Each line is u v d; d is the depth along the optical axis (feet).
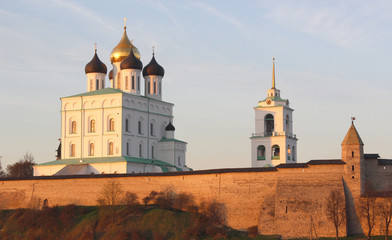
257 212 424.05
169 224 422.82
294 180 418.31
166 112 602.85
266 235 412.36
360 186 409.90
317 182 414.41
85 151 555.28
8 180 493.36
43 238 439.22
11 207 488.85
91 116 557.74
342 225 400.06
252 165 588.09
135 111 561.02
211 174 439.63
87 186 470.80
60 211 461.37
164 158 582.35
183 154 591.78
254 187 427.33
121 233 417.69
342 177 412.16
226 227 426.92
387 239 385.29
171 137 594.65
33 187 485.56
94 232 430.61
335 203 401.08
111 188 458.09
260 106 592.19
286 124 597.52
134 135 558.56
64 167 536.83
